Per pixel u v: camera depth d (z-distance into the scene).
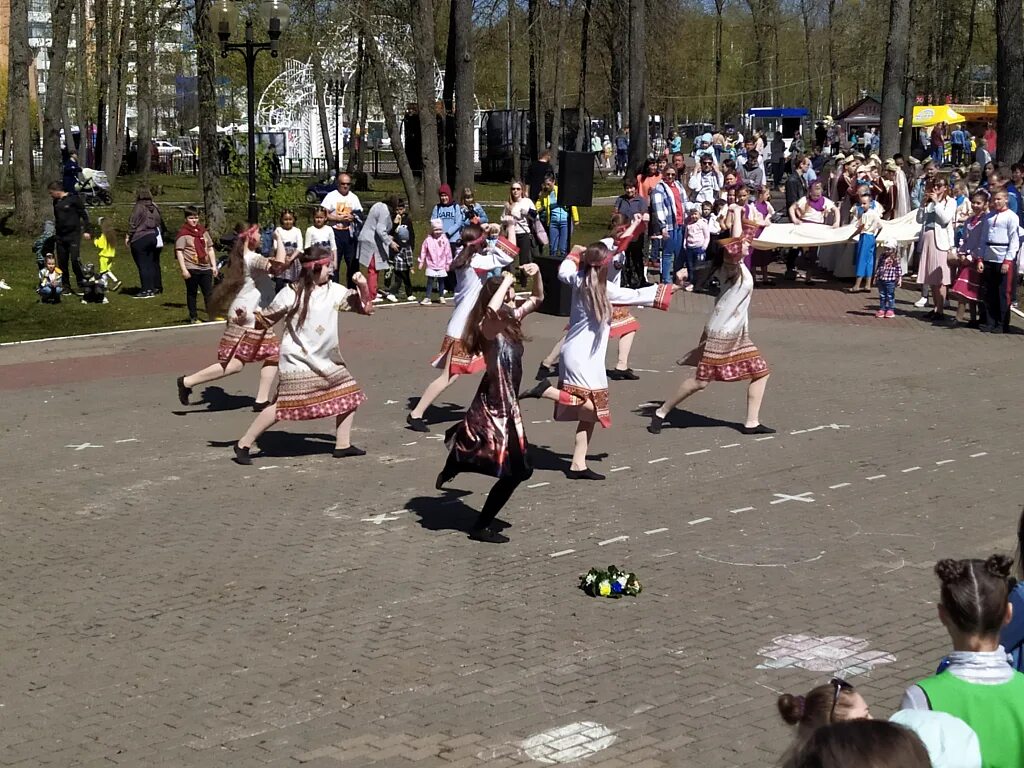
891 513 9.81
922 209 20.08
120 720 6.29
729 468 11.21
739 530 9.41
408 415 13.43
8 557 8.99
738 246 12.07
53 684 6.76
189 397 14.38
